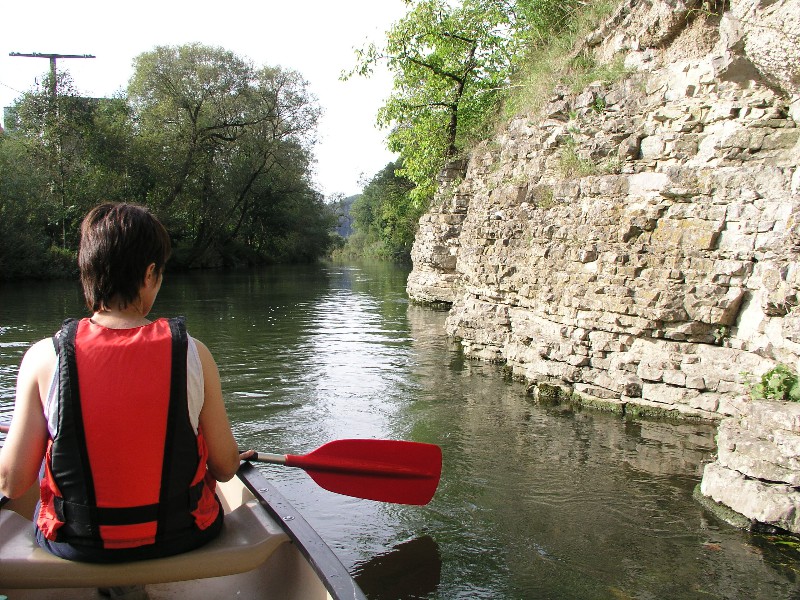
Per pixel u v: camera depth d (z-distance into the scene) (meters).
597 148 7.99
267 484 3.26
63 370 2.23
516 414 7.30
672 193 6.73
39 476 2.58
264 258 49.97
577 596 3.81
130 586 2.51
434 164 19.44
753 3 6.07
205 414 2.45
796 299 5.50
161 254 2.48
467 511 4.92
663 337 6.87
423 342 12.30
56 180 31.08
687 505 4.97
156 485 2.29
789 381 5.23
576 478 5.50
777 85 6.37
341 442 3.96
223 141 40.28
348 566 4.14
